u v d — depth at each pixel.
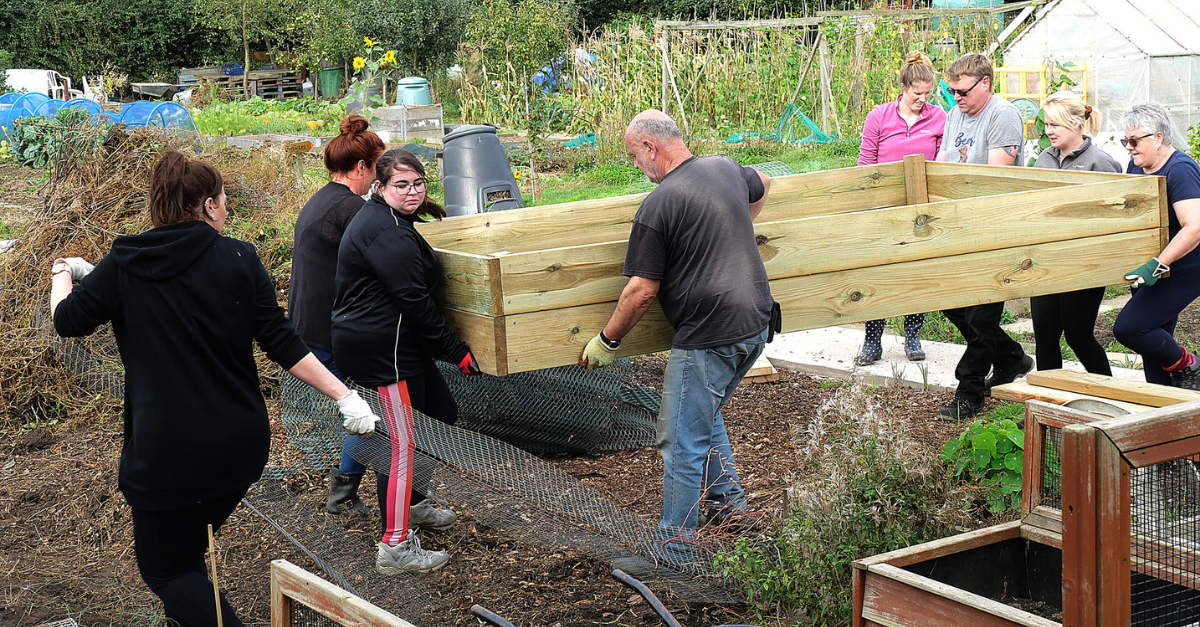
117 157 6.81
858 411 3.60
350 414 3.03
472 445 3.75
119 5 29.78
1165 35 14.36
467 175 6.50
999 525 3.06
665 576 3.54
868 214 3.80
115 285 2.79
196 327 2.79
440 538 4.07
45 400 5.65
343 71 24.55
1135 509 2.72
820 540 3.23
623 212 5.00
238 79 28.19
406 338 3.60
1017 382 3.84
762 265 3.53
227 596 3.63
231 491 2.90
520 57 18.41
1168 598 2.74
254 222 7.02
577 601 3.51
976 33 17.69
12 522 4.36
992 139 5.40
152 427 2.77
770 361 6.33
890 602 2.69
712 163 3.49
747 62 17.23
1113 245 4.16
